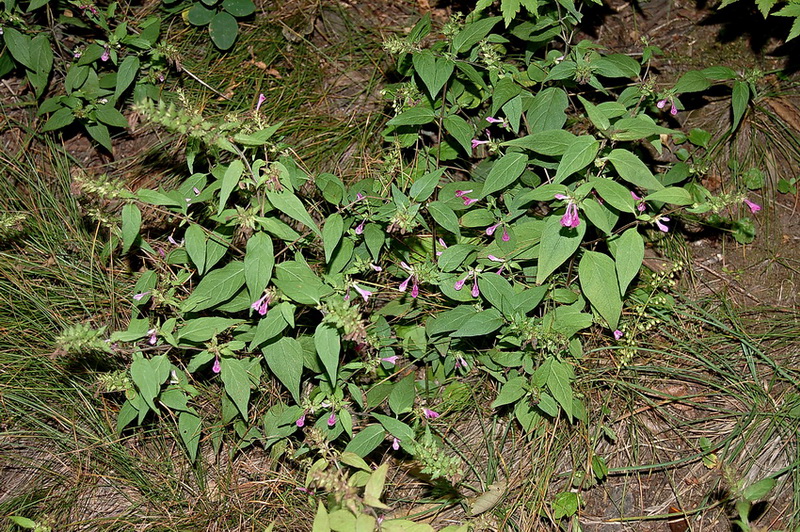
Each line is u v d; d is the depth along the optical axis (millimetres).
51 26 999
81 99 971
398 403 834
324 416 843
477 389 914
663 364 912
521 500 873
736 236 964
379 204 863
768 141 986
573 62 847
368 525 734
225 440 908
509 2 846
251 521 880
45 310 920
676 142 988
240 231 806
